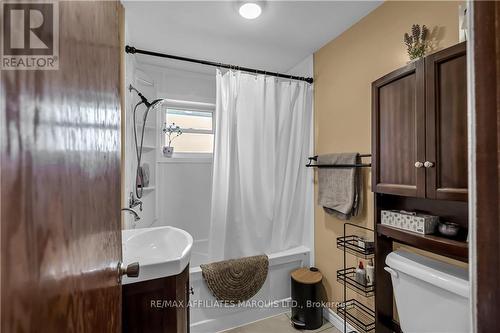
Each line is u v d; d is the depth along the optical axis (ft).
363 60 5.89
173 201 9.11
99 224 1.75
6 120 0.81
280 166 7.87
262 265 6.88
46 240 1.03
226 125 7.25
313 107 7.66
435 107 3.57
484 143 1.07
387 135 4.40
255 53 7.53
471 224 1.13
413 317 4.02
